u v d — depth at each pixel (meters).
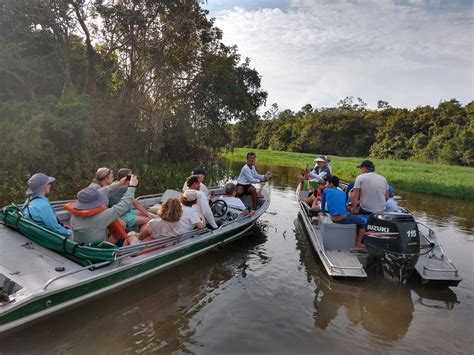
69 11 14.38
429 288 5.27
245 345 3.71
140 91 16.97
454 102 47.12
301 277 5.57
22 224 4.50
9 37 14.19
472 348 3.84
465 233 8.87
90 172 12.05
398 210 6.70
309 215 7.74
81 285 3.88
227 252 6.65
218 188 9.63
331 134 57.50
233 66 20.20
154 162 16.66
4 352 3.40
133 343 3.66
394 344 3.86
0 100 14.45
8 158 10.60
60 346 3.54
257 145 69.56
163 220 5.30
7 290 3.71
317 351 3.67
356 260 5.56
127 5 15.12
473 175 23.06
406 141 47.50
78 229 4.38
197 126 19.95
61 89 16.41
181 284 5.14
